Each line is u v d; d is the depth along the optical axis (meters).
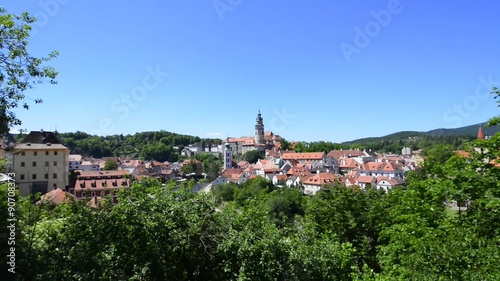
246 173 120.38
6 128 10.75
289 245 11.34
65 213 10.98
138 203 10.96
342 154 167.38
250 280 10.12
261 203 13.02
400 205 17.41
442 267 8.17
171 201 11.59
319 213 20.11
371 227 18.09
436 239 9.65
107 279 9.60
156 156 194.25
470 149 11.35
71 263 9.59
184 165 153.38
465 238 9.15
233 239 10.73
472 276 7.53
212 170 133.88
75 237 10.33
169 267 10.98
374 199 20.03
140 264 10.33
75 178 72.19
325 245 12.34
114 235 10.43
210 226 11.57
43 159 58.53
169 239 10.89
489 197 9.68
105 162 127.69
